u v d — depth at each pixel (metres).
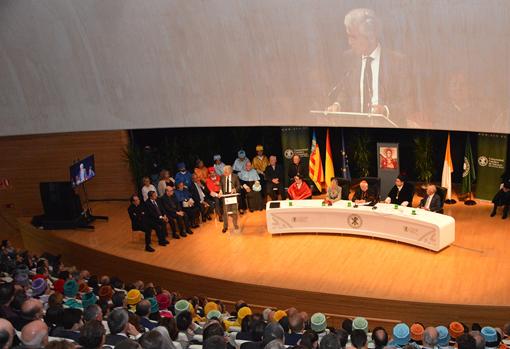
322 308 10.41
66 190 13.68
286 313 7.42
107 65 13.06
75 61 13.07
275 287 10.62
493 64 10.90
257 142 16.14
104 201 15.45
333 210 12.33
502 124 11.15
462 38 10.99
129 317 6.41
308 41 12.12
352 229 12.34
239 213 14.04
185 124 13.35
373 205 12.19
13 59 13.02
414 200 13.98
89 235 13.43
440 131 14.84
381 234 12.05
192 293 11.45
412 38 11.40
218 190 13.67
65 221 13.83
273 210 12.52
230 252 12.10
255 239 12.62
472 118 11.40
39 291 7.89
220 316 7.49
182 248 12.44
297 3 11.89
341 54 12.02
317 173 14.62
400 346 6.66
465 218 12.89
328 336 5.21
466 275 10.51
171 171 15.28
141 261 11.95
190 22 12.54
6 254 10.38
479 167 13.55
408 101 11.84
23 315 5.75
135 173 15.04
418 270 10.81
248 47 12.51
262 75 12.66
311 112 12.64
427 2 11.05
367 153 14.95
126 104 13.38
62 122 13.56
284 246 12.22
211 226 13.38
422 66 11.50
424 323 9.88
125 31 12.76
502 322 9.53
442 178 13.82
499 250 11.32
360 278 10.71
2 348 4.46
